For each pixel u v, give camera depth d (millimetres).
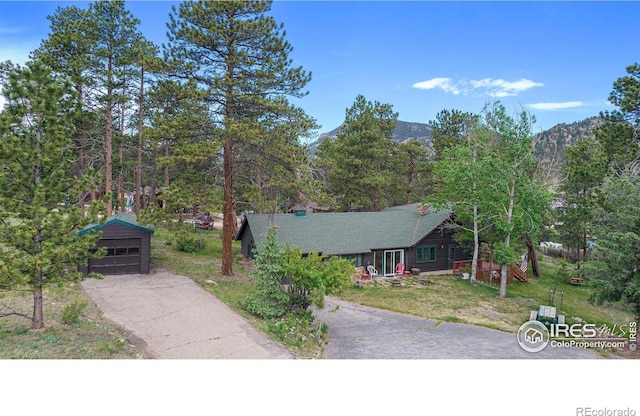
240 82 19375
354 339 14617
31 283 10586
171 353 10812
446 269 29109
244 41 19625
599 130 22906
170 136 19250
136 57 27641
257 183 25094
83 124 26875
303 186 20172
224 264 20844
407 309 19297
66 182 11070
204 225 42156
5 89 10219
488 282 26750
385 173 44531
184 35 18719
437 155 46469
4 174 9922
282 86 20625
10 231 10078
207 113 20094
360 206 41188
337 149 42281
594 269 15688
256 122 19109
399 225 28969
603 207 16500
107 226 19266
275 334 13219
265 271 15641
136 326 12719
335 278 15336
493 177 23203
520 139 22797
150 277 19328
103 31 27250
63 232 10664
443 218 28344
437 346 14164
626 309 17859
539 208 23281
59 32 26141
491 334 15961
